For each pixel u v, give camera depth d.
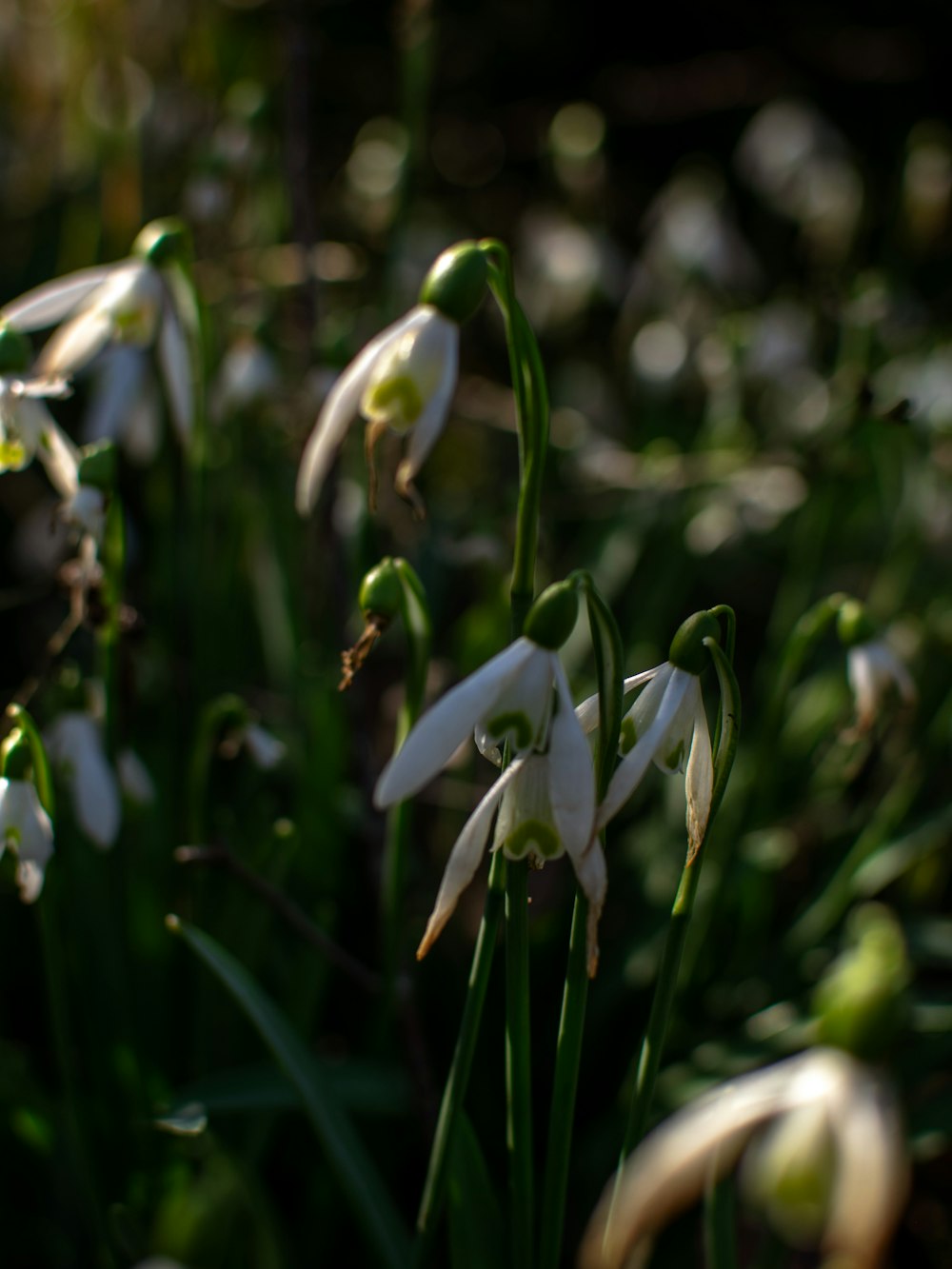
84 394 0.92
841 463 0.67
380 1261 0.44
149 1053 0.53
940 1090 0.52
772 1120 0.40
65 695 0.48
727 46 1.42
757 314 0.92
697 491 0.74
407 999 0.50
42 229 0.96
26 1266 0.51
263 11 1.05
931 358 0.79
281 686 0.70
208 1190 0.45
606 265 0.99
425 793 0.64
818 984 0.56
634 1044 0.58
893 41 1.31
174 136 0.97
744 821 0.54
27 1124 0.50
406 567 0.45
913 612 0.79
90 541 0.46
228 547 0.67
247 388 0.65
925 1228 0.54
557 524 0.91
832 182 1.06
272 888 0.49
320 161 1.21
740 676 0.90
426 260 0.90
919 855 0.59
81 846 0.53
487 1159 0.53
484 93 1.41
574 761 0.39
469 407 0.89
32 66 1.06
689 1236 0.52
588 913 0.39
